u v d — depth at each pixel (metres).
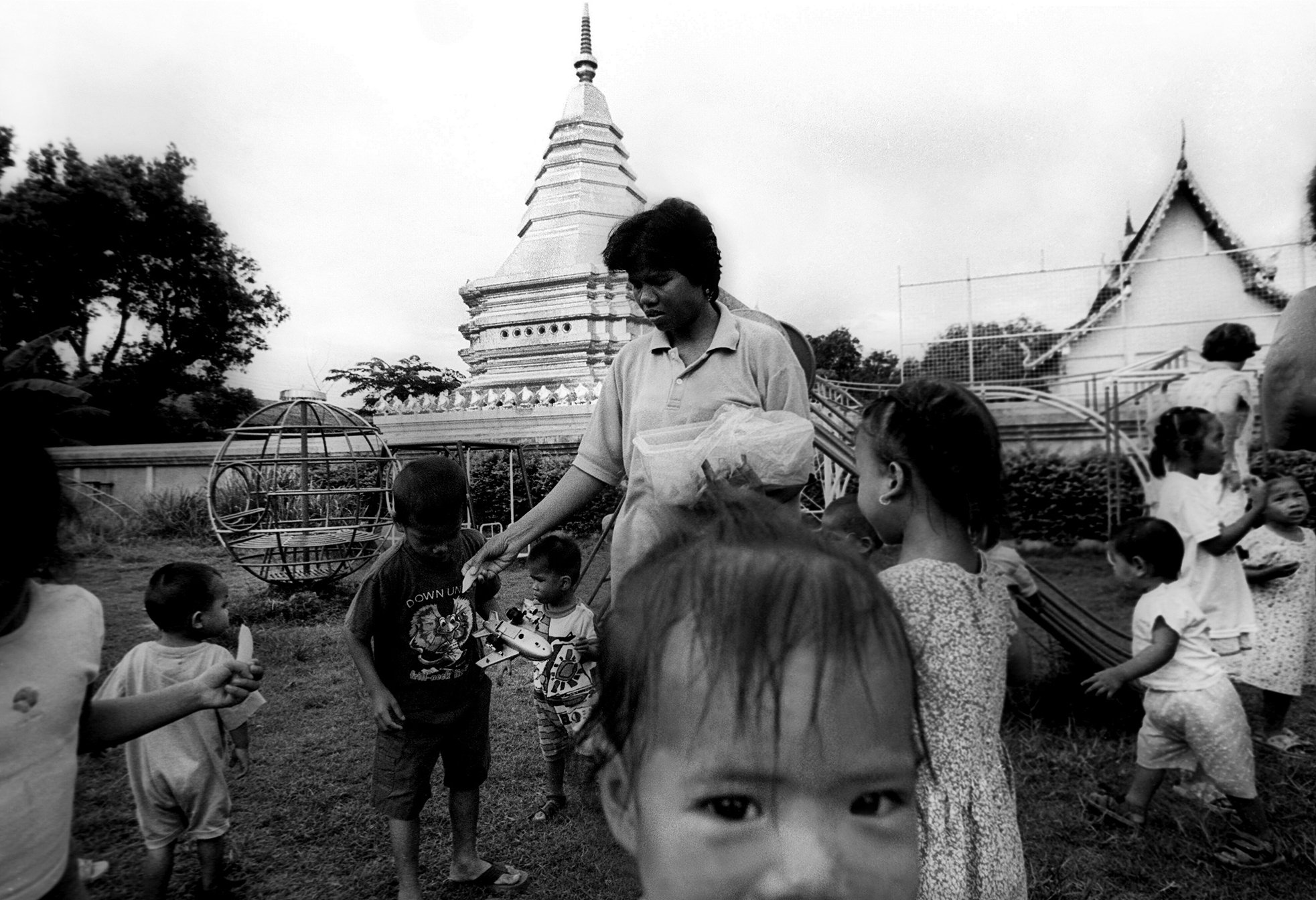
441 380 31.67
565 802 3.16
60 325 25.36
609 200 16.55
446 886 2.68
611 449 2.67
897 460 1.54
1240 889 2.61
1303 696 4.60
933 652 1.38
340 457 9.52
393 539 8.66
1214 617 3.81
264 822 3.12
